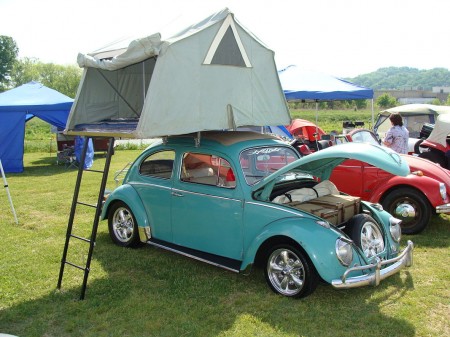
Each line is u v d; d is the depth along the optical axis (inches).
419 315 166.7
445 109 537.0
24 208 350.3
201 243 207.3
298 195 199.0
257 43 219.5
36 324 163.8
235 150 200.4
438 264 217.0
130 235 245.6
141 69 245.3
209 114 199.3
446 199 257.0
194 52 192.2
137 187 234.4
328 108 3223.4
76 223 302.7
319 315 166.6
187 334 154.6
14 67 3435.0
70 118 216.4
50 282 201.2
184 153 214.7
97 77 225.1
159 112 182.1
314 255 166.9
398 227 200.4
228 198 194.7
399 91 4384.8
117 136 179.6
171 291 188.7
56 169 589.9
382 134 561.0
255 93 219.1
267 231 180.2
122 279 202.4
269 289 189.3
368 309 171.2
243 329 157.2
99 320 165.5
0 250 246.7
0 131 555.8
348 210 196.2
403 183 261.7
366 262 174.6
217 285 193.5
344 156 172.6
